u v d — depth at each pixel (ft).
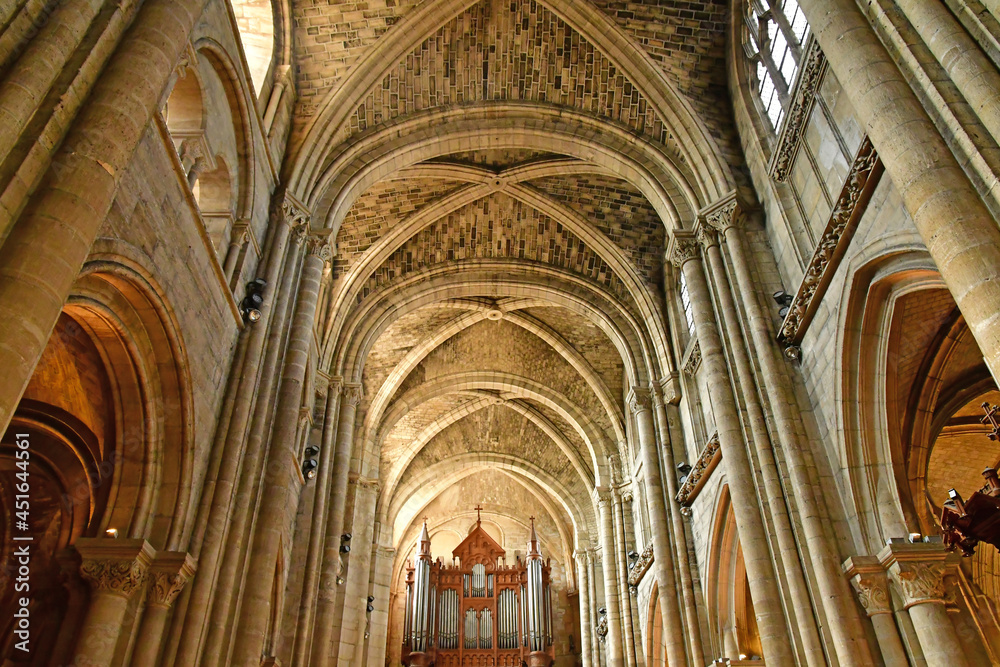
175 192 34.42
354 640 73.72
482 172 68.49
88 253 24.50
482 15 57.31
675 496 65.21
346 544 73.20
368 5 54.80
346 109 56.24
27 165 22.74
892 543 34.83
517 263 77.56
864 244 36.45
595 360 90.22
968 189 25.13
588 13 56.13
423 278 76.95
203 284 37.78
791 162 46.60
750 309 46.83
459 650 112.98
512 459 113.50
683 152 56.39
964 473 60.23
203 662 34.42
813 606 37.93
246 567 38.86
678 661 59.11
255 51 53.62
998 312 22.08
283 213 49.98
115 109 25.73
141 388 34.19
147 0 30.35
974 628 33.24
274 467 42.55
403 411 94.17
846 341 38.27
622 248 72.69
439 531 127.54
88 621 30.17
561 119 61.77
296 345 47.93
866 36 30.89
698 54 57.31
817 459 40.73
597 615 100.07
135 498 33.78
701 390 64.75
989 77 25.14
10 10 24.08
